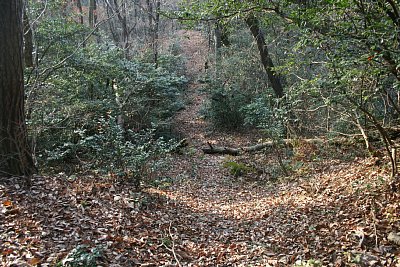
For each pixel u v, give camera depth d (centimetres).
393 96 826
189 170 1262
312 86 673
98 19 2655
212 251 564
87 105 1193
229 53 1939
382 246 477
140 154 796
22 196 570
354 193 674
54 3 1281
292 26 725
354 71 481
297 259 497
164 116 1972
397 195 595
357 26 504
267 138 1513
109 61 1427
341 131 1070
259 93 1867
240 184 1090
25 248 438
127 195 700
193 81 2877
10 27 604
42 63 1171
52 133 1071
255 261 519
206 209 817
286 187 932
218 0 718
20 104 638
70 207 574
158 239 559
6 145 624
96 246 474
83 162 897
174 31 3588
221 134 1958
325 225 588
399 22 456
